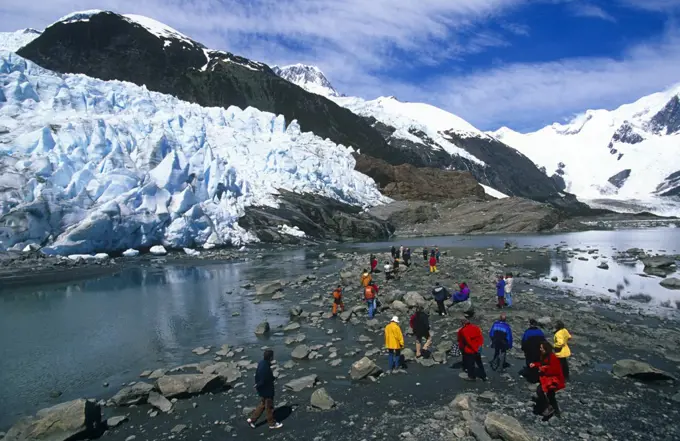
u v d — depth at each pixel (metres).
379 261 40.53
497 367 14.66
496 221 85.31
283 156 70.94
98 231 40.94
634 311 22.48
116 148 46.94
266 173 69.31
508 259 42.69
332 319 21.50
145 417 11.95
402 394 12.94
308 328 20.22
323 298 25.84
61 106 51.75
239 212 57.75
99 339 19.08
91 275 34.47
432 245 58.78
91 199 42.88
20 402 13.23
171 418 11.81
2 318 22.50
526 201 92.56
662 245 58.31
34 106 50.19
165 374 15.02
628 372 13.80
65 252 39.22
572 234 80.06
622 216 159.12
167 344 18.41
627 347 16.78
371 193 91.56
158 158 49.97
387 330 14.80
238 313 22.91
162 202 47.19
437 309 22.28
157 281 32.66
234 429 11.12
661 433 10.36
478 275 32.59
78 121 47.25
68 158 43.16
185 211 49.06
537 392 11.72
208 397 13.10
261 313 23.14
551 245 58.28
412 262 39.44
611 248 54.31
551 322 19.27
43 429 10.64
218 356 16.78
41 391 13.98
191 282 32.28
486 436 9.96
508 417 10.34
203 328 20.59
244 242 53.94
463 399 11.86
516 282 30.44
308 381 13.66
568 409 11.68
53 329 20.59
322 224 66.00
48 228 39.44
